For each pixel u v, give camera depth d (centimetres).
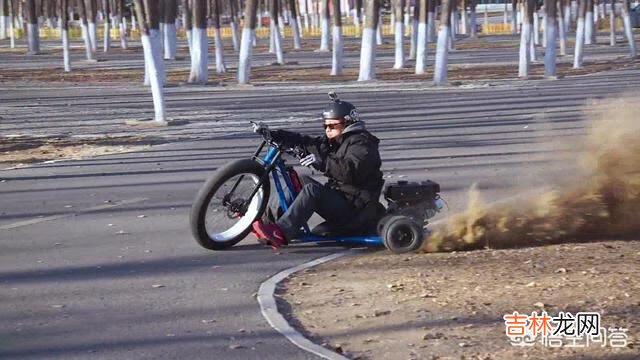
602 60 6284
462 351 779
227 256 1163
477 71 5425
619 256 1084
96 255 1176
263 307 929
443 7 4406
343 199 1170
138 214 1461
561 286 953
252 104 3594
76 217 1447
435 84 4422
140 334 852
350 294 966
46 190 1717
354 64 6341
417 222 1148
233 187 1193
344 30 11744
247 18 4634
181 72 5703
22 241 1268
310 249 1195
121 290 1005
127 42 10838
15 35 11888
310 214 1160
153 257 1161
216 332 857
